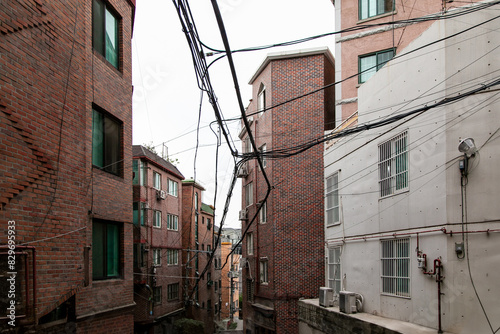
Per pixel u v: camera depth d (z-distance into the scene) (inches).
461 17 358.3
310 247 834.2
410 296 394.3
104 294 413.7
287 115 866.8
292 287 822.5
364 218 497.0
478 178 335.9
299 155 856.3
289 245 837.2
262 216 934.4
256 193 968.3
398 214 421.4
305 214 842.2
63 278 322.0
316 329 584.4
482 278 326.0
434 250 358.6
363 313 475.5
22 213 281.4
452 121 351.6
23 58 288.2
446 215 345.4
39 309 293.6
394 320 412.8
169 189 1259.8
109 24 474.6
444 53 360.2
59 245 319.9
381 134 458.3
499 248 323.3
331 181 616.7
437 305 349.1
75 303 363.6
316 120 856.9
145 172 1066.7
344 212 558.6
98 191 417.1
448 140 351.3
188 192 1472.7
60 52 333.1
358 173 518.3
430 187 369.1
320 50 862.5
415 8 669.9
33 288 281.3
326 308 545.0
